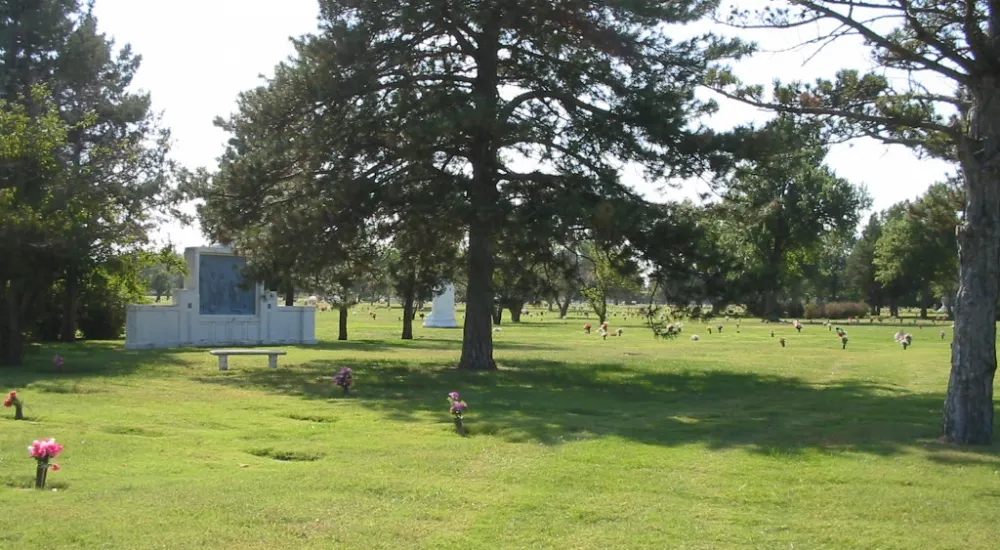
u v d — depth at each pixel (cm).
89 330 3688
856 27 1192
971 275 1136
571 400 1608
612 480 886
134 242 2905
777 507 787
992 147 1111
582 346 3534
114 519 708
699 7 1938
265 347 3108
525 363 2467
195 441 1097
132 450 1021
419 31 2039
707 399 1662
